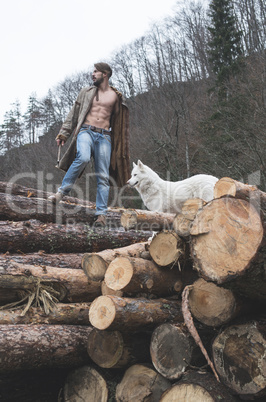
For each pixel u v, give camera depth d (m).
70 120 4.98
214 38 23.88
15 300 3.32
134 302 2.83
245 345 2.44
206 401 2.36
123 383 2.88
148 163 18.61
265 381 2.30
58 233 4.27
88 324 3.34
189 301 2.72
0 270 3.14
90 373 3.05
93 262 3.26
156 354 2.75
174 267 3.12
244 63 18.78
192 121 18.91
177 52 25.83
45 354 2.88
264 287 2.41
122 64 28.27
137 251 3.52
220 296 2.59
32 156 25.36
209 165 15.30
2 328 2.86
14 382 3.19
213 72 23.25
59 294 3.36
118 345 2.84
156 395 2.71
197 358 2.63
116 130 5.13
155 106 21.25
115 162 5.17
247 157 12.93
